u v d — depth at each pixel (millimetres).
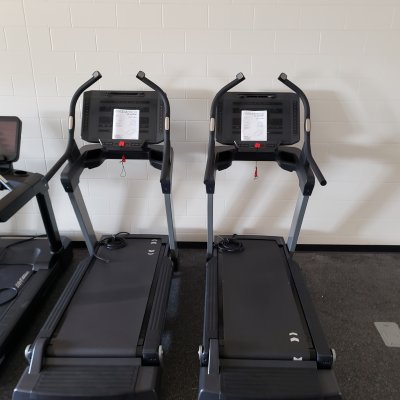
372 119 2635
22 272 2541
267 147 2225
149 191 2945
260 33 2420
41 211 2537
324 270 2900
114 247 2672
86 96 2271
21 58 2490
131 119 2256
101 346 1864
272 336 1930
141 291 2260
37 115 2654
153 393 1694
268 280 2361
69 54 2484
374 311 2486
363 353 2162
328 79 2529
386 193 2895
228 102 2258
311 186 2121
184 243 3105
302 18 2377
